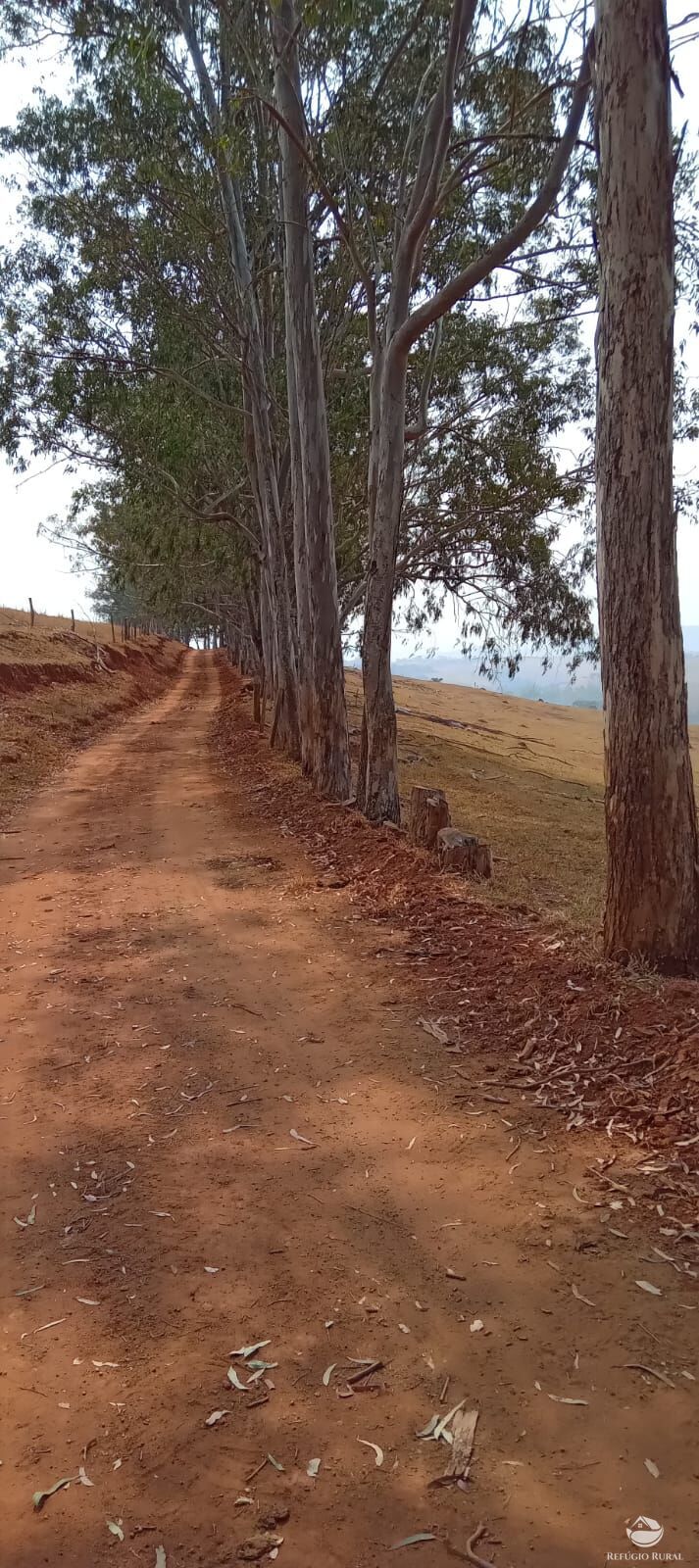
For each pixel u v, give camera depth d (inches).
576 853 525.7
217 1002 222.4
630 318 183.8
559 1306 112.7
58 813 518.6
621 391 186.9
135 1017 214.4
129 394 682.2
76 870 374.6
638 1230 126.4
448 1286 117.5
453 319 632.4
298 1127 160.2
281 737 717.9
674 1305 111.7
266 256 689.6
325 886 328.5
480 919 264.1
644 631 191.2
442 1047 190.2
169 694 1716.3
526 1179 140.8
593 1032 182.1
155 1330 111.5
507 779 903.7
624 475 188.7
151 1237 130.2
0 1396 101.9
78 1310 115.6
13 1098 175.9
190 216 625.9
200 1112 167.2
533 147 418.9
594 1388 99.7
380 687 427.8
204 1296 117.3
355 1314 112.9
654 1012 180.7
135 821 488.4
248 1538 83.4
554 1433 93.9
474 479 680.4
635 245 182.1
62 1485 90.0
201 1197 139.9
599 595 199.8
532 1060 179.8
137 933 282.0
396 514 414.6
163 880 351.6
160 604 1530.5
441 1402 98.6
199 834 444.8
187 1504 87.3
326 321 670.5
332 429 692.7
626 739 197.0
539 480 637.9
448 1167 145.4
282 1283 119.3
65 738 880.9
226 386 803.4
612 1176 139.5
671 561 191.0
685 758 197.2
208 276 676.1
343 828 412.5
